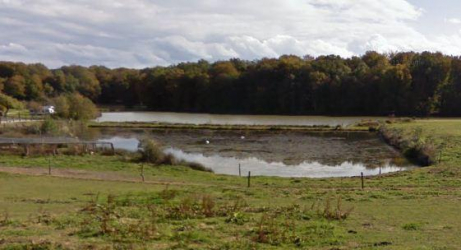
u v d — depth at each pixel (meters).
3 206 18.31
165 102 141.38
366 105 119.38
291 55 150.25
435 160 38.53
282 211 16.73
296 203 19.77
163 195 20.38
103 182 27.67
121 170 34.16
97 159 38.72
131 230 12.55
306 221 15.13
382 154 49.84
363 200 20.94
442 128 63.66
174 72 142.62
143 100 143.62
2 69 133.25
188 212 15.60
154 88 140.25
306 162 44.91
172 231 12.85
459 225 14.91
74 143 44.56
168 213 15.52
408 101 113.81
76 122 70.38
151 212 15.77
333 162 44.91
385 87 115.31
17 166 33.97
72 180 28.02
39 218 14.46
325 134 70.38
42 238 11.79
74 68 155.88
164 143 58.88
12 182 26.41
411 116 108.31
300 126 79.19
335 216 15.99
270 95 129.12
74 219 14.27
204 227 13.55
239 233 12.84
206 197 17.70
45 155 39.66
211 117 108.12
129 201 18.69
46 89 134.38
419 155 44.94
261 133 71.75
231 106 135.62
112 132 71.44
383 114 115.50
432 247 11.74
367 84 118.75
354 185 28.52
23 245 10.95
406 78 113.88
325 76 123.69
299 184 29.66
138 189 24.91
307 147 55.62
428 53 121.50
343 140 62.78
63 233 12.42
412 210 17.94
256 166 42.34
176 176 32.75
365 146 56.53
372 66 136.00
